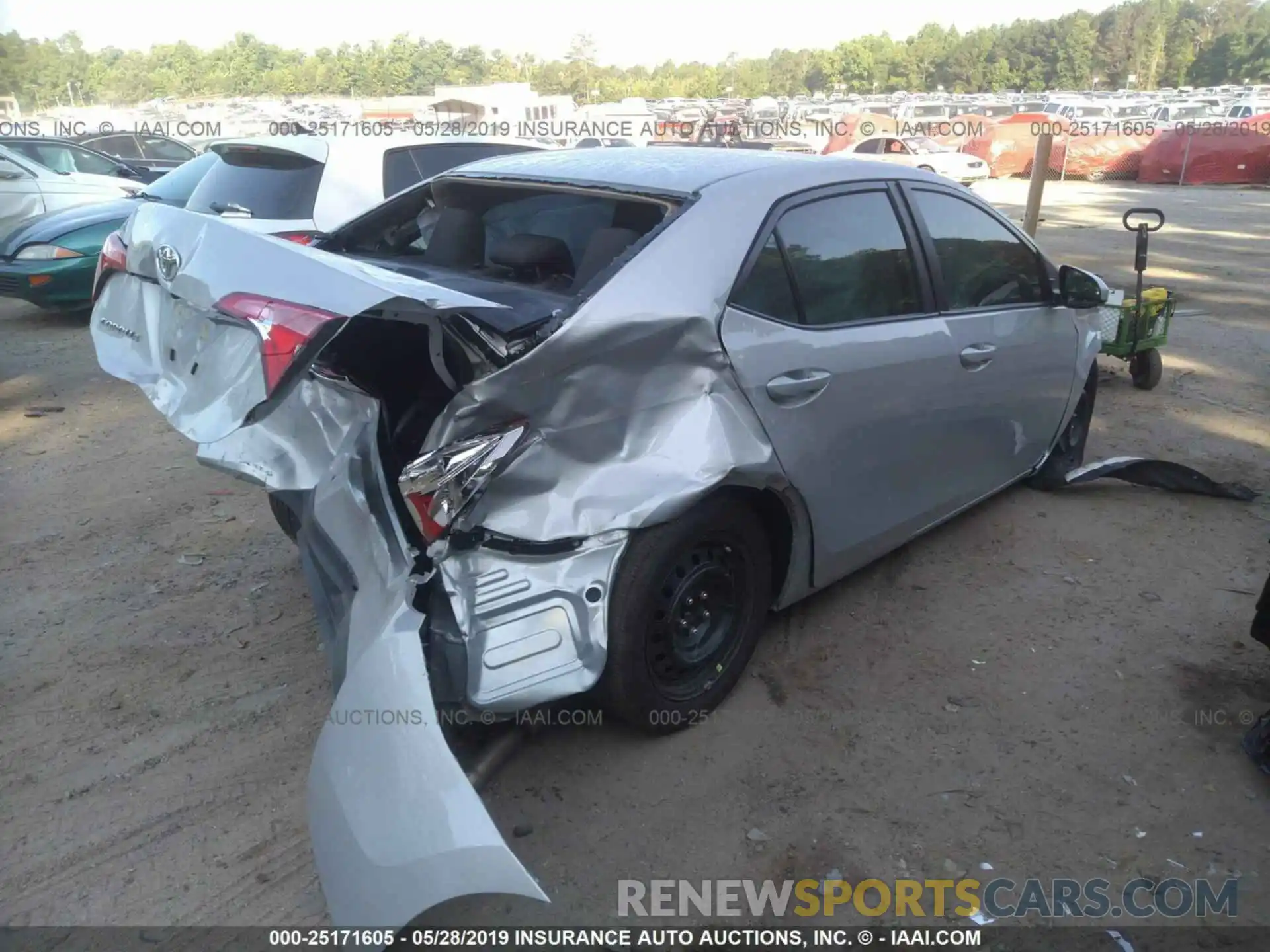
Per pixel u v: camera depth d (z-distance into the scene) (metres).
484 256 3.77
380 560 2.64
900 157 25.70
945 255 3.91
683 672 3.19
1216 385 7.22
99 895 2.64
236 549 4.51
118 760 3.13
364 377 2.92
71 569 4.32
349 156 6.89
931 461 3.89
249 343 2.35
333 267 2.41
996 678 3.57
